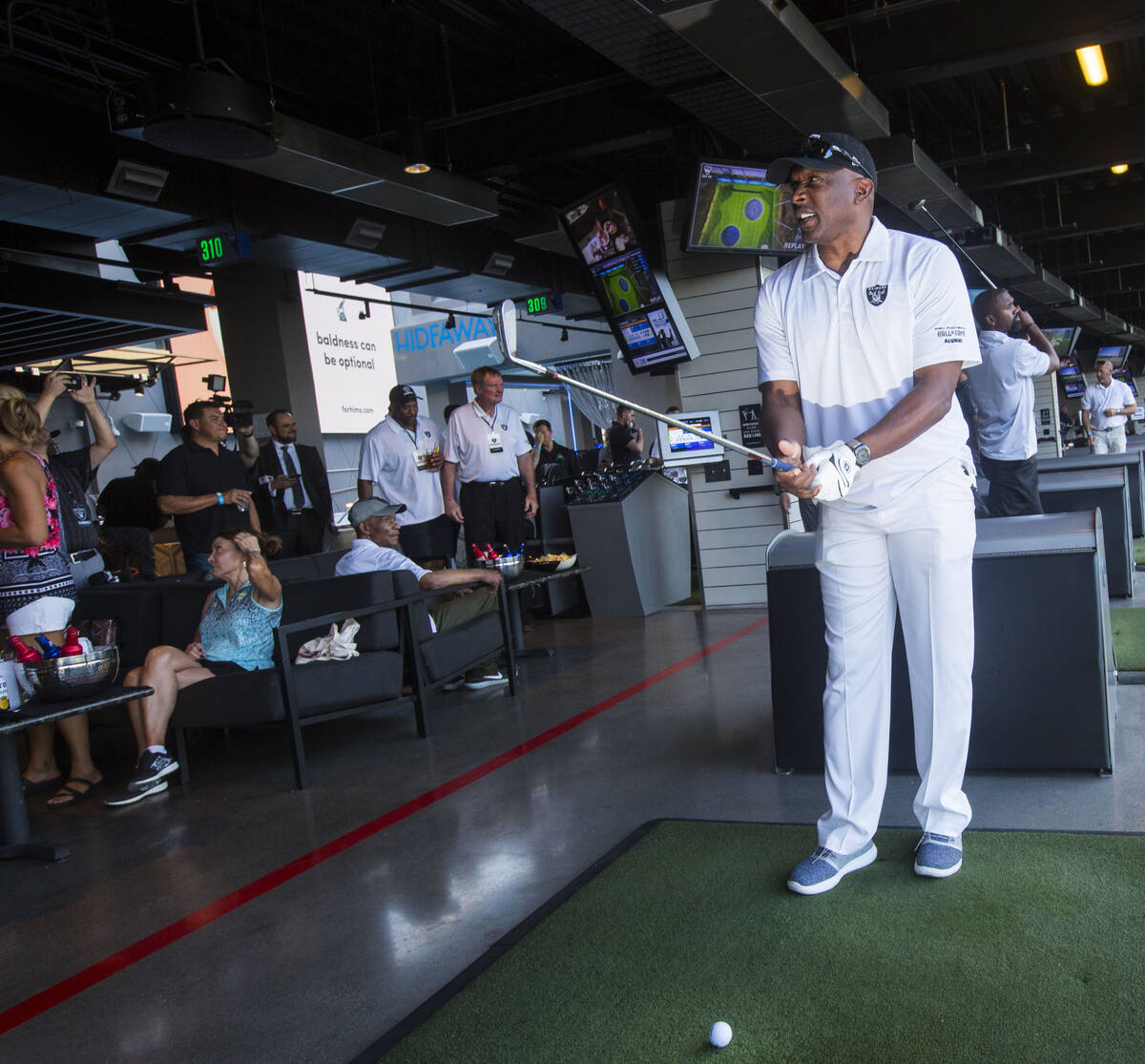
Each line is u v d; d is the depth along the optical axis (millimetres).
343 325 21516
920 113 9547
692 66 5754
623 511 7508
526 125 8133
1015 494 5520
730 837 2980
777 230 6996
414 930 2650
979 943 2195
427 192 7211
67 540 5316
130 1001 2453
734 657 5680
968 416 5586
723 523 7418
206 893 3084
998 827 2881
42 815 4113
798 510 7227
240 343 11430
